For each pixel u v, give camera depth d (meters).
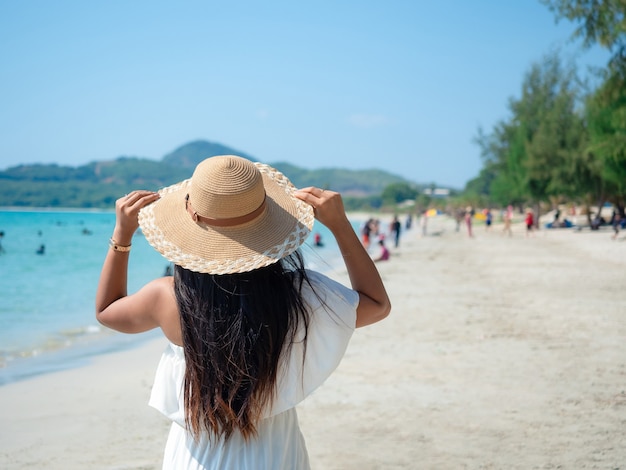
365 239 35.75
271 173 2.11
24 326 11.76
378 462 4.57
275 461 1.94
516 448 4.80
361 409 5.82
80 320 12.52
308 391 1.96
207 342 1.84
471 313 11.48
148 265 27.28
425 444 4.91
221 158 1.91
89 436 5.31
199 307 1.86
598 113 30.56
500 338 9.05
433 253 30.89
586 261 23.44
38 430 5.47
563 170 46.62
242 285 1.87
